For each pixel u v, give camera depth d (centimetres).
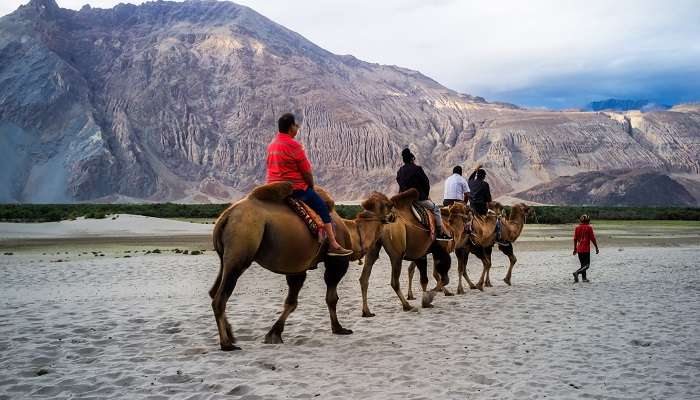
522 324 1101
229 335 919
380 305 1346
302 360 843
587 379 748
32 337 978
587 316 1181
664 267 2223
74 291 1577
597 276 1945
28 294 1517
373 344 947
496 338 981
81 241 3994
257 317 1184
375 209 1095
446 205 1584
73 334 1007
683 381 741
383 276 1955
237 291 1582
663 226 6444
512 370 788
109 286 1689
